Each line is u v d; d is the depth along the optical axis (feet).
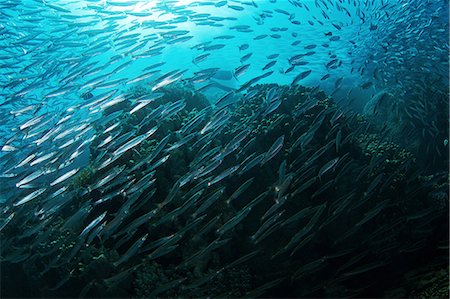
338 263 7.75
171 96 11.06
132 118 9.41
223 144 8.78
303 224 7.66
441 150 13.03
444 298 6.28
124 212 6.26
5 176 8.52
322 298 7.29
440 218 8.62
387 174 8.59
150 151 8.23
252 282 7.38
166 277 7.02
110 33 11.56
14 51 12.16
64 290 7.34
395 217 8.18
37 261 7.63
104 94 8.30
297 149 8.30
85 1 12.60
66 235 7.89
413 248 7.66
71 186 8.94
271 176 8.04
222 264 7.43
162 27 10.69
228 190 8.01
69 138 8.16
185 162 8.33
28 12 12.46
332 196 8.13
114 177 7.56
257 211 7.77
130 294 6.93
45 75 10.19
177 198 7.64
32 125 8.39
